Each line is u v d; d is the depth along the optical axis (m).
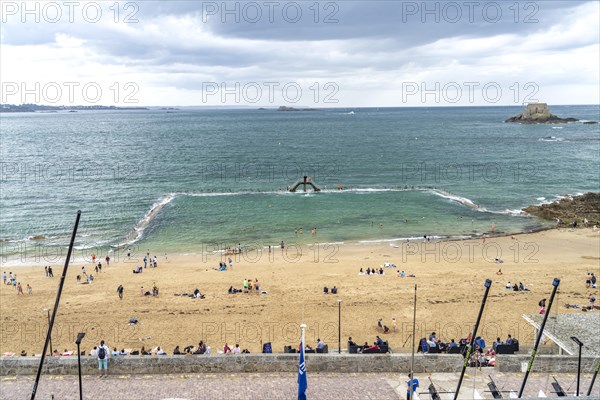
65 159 145.00
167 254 59.78
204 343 33.59
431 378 21.50
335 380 21.27
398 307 40.28
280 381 21.12
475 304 40.72
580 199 84.88
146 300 42.56
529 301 41.41
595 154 146.00
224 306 40.88
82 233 70.00
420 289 44.59
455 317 38.09
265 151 165.38
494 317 38.00
